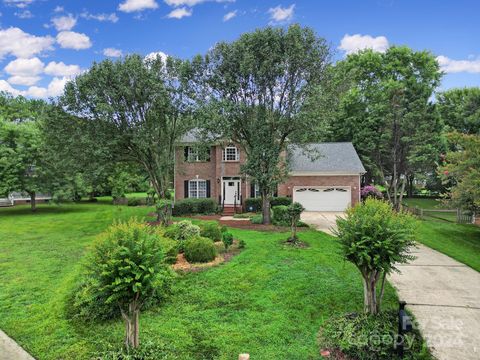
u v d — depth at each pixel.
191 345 5.52
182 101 18.06
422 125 25.86
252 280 8.62
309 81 16.92
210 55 17.44
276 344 5.57
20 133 24.59
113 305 6.37
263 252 11.45
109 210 26.23
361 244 5.81
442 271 9.59
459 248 12.66
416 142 25.67
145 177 34.12
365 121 30.36
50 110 17.48
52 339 5.85
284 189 25.67
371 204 6.52
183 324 6.27
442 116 34.47
